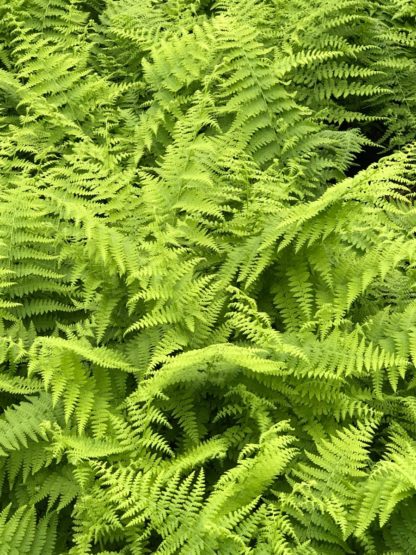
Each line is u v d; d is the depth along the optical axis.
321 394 1.64
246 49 2.20
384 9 2.54
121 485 1.46
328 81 2.37
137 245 1.86
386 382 1.74
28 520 1.52
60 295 1.83
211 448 1.56
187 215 1.89
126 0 2.61
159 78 2.32
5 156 2.18
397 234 1.93
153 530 1.55
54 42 2.53
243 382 1.68
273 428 1.54
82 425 1.58
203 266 1.86
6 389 1.64
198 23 2.57
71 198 1.92
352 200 1.79
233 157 2.07
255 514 1.46
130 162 2.18
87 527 1.49
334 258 1.82
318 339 1.76
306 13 2.45
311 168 2.13
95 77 2.38
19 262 1.81
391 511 1.47
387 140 2.45
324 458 1.56
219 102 2.26
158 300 1.72
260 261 1.77
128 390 1.71
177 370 1.61
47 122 2.28
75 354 1.64
